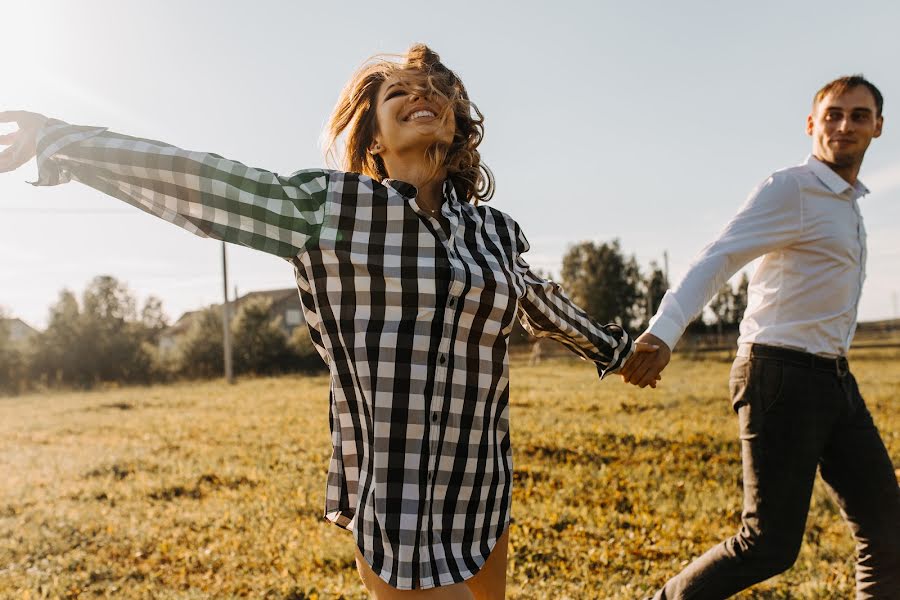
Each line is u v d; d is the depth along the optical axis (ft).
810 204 8.48
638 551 13.47
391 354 5.44
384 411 5.42
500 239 6.55
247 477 22.95
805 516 8.27
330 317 5.63
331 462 6.09
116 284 124.06
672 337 8.43
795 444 8.18
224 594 12.04
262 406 50.93
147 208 5.31
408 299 5.50
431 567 5.49
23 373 108.17
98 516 17.92
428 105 6.12
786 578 11.80
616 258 176.45
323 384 77.92
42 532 16.30
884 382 51.98
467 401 5.77
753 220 8.62
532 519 15.81
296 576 12.85
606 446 26.53
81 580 12.96
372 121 6.45
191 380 108.27
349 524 5.96
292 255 5.49
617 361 7.93
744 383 8.54
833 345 8.37
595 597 11.14
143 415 48.32
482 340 5.82
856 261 8.59
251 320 114.11
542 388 55.83
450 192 6.33
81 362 109.60
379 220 5.54
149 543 15.35
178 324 178.60
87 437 36.94
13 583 12.78
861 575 8.52
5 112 5.46
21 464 27.55
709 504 16.88
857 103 8.66
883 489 8.36
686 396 45.39
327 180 5.61
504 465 6.18
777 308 8.50
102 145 5.18
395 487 5.41
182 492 21.35
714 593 8.34
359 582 12.27
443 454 5.67
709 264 8.59
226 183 5.18
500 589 6.29
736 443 26.08
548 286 7.19
